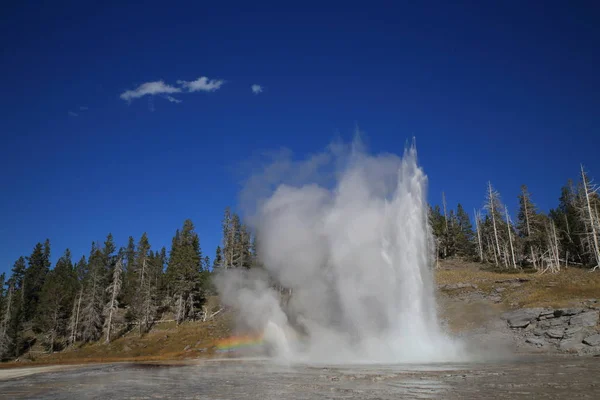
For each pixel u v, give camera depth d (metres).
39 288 99.88
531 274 66.94
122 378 23.61
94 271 80.56
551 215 94.31
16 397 16.92
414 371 21.14
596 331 35.50
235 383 19.34
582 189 74.88
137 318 78.19
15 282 101.25
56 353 68.56
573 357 29.09
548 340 36.59
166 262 101.19
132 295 84.50
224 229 80.75
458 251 98.06
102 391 18.11
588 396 13.04
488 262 87.12
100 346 65.50
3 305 81.31
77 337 75.50
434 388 15.50
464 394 13.92
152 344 59.34
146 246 101.94
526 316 41.69
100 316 76.56
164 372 26.95
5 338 69.12
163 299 84.81
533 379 17.30
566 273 60.53
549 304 45.62
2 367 46.06
